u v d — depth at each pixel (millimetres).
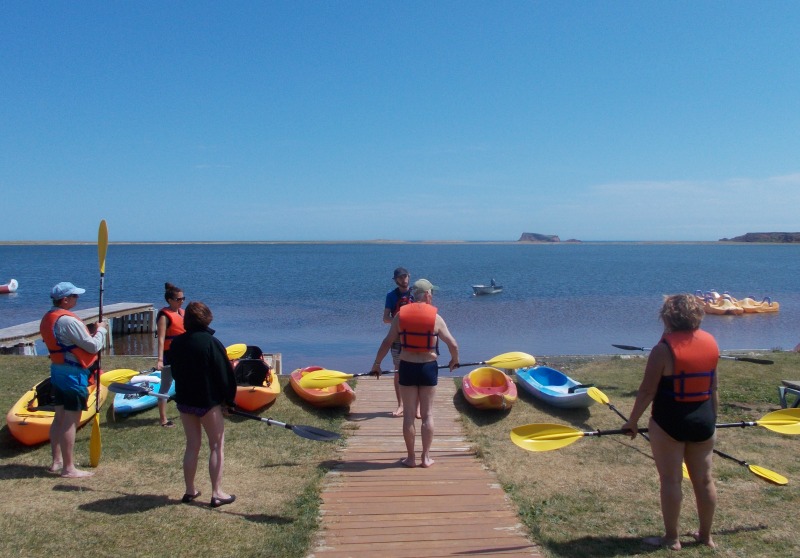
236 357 9219
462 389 9336
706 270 67750
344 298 35594
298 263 84875
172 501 5188
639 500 5430
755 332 22750
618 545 4516
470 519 4988
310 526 4773
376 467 6270
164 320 6902
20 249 173375
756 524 4859
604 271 65250
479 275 57781
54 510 4922
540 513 5117
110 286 44250
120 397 8102
